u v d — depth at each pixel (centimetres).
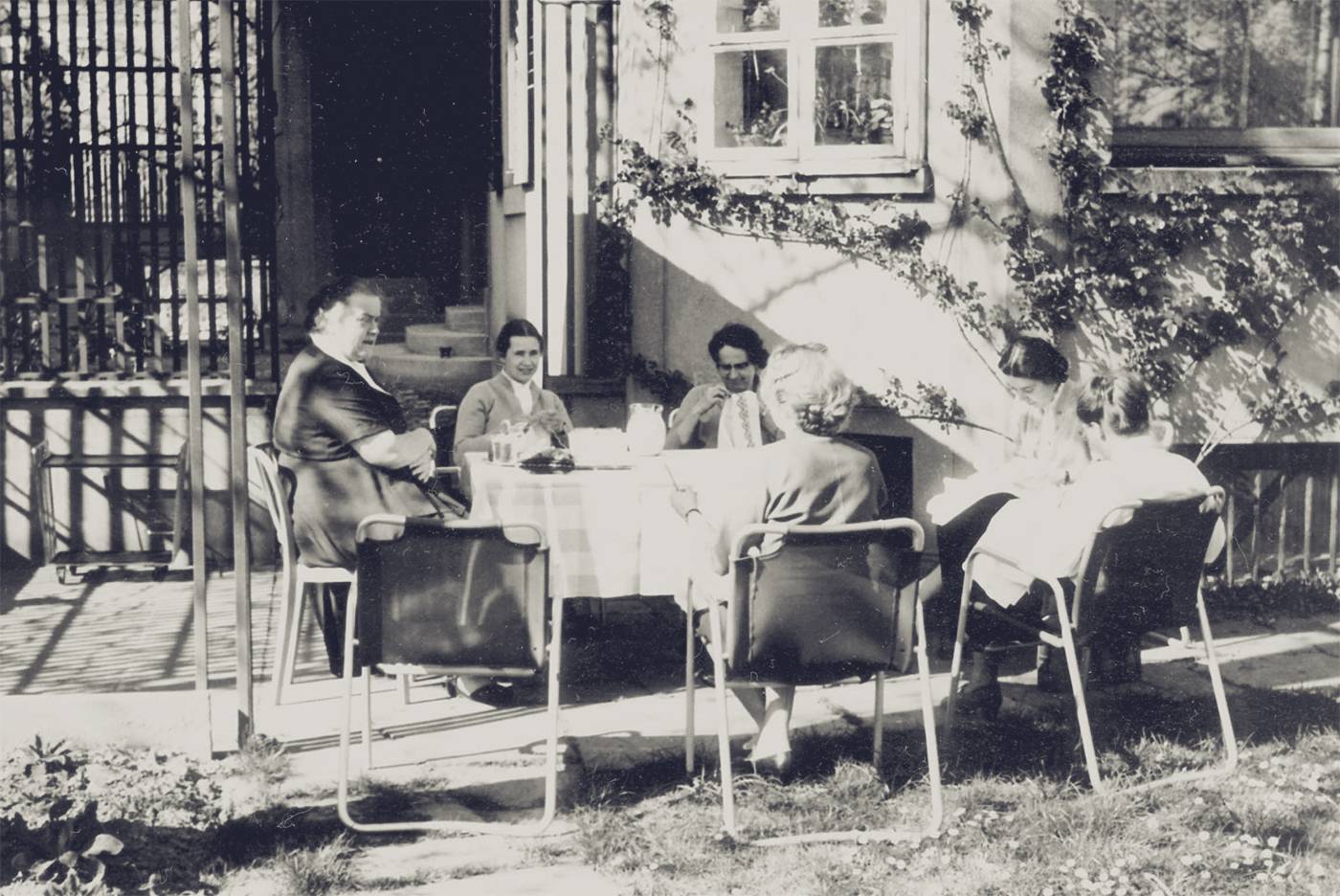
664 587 535
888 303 747
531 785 483
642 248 783
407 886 403
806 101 752
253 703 526
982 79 729
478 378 970
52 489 816
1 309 821
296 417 570
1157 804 461
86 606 735
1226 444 795
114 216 827
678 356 784
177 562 819
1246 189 755
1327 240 766
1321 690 592
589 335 793
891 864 414
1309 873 408
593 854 422
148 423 824
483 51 1142
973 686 561
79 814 420
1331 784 477
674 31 768
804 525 450
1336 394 777
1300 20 794
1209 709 563
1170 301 755
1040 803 457
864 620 449
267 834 437
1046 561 512
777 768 482
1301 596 742
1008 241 734
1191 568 491
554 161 794
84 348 826
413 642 441
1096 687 602
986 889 396
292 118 1174
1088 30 732
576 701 580
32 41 827
